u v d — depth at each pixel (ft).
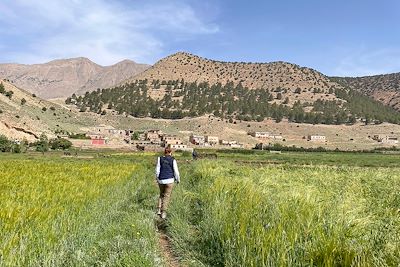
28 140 483.10
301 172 80.07
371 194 45.73
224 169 82.48
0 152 360.28
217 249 28.71
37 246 24.41
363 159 362.12
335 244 20.95
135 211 43.37
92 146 506.48
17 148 366.84
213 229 31.68
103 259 25.34
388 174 75.46
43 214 31.78
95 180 70.44
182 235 33.42
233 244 26.96
